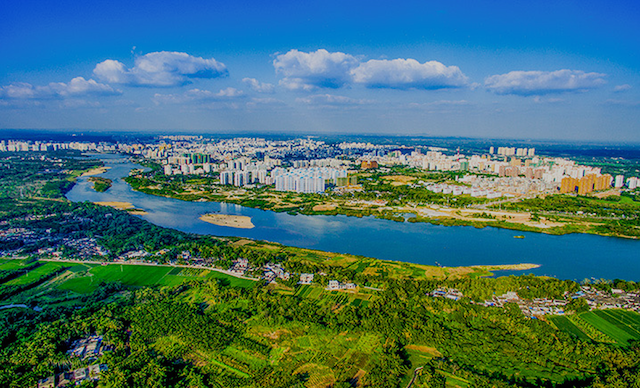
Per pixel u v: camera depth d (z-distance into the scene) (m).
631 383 178.50
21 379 184.50
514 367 196.88
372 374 188.50
